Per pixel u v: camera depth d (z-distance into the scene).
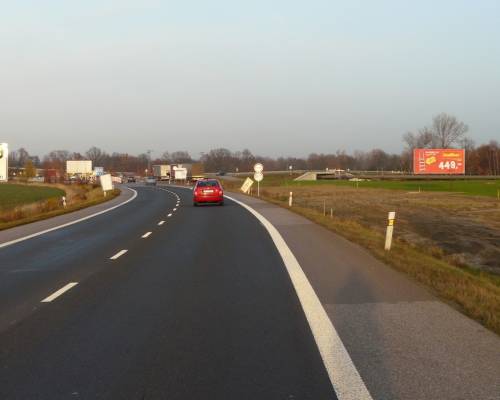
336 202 46.34
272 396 4.97
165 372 5.61
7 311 8.35
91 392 5.11
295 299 8.92
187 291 9.69
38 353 6.26
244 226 22.12
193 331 7.11
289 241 17.00
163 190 75.00
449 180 109.38
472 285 9.83
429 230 25.48
